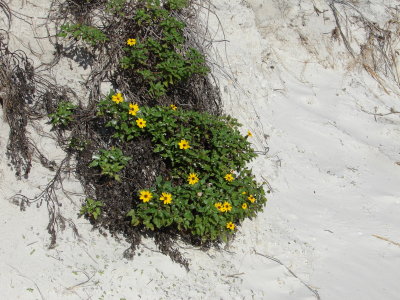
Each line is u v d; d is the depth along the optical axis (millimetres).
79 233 2951
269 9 4711
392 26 5285
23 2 3396
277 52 4715
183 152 3113
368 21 5184
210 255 3186
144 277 2932
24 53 3264
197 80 3584
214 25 4172
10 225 2834
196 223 2982
